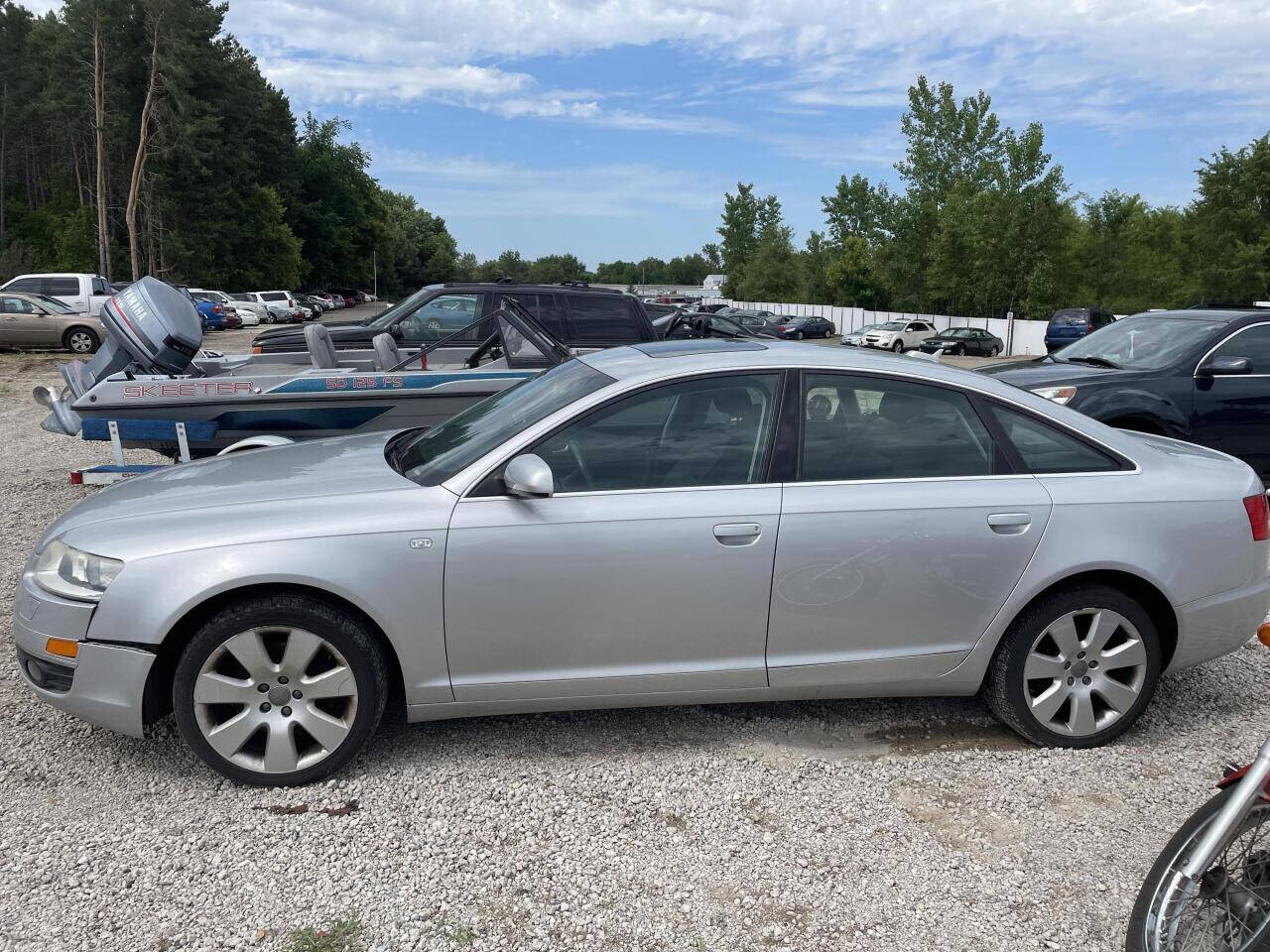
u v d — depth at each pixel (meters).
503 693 3.51
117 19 54.50
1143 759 3.70
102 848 3.06
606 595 3.45
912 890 2.90
